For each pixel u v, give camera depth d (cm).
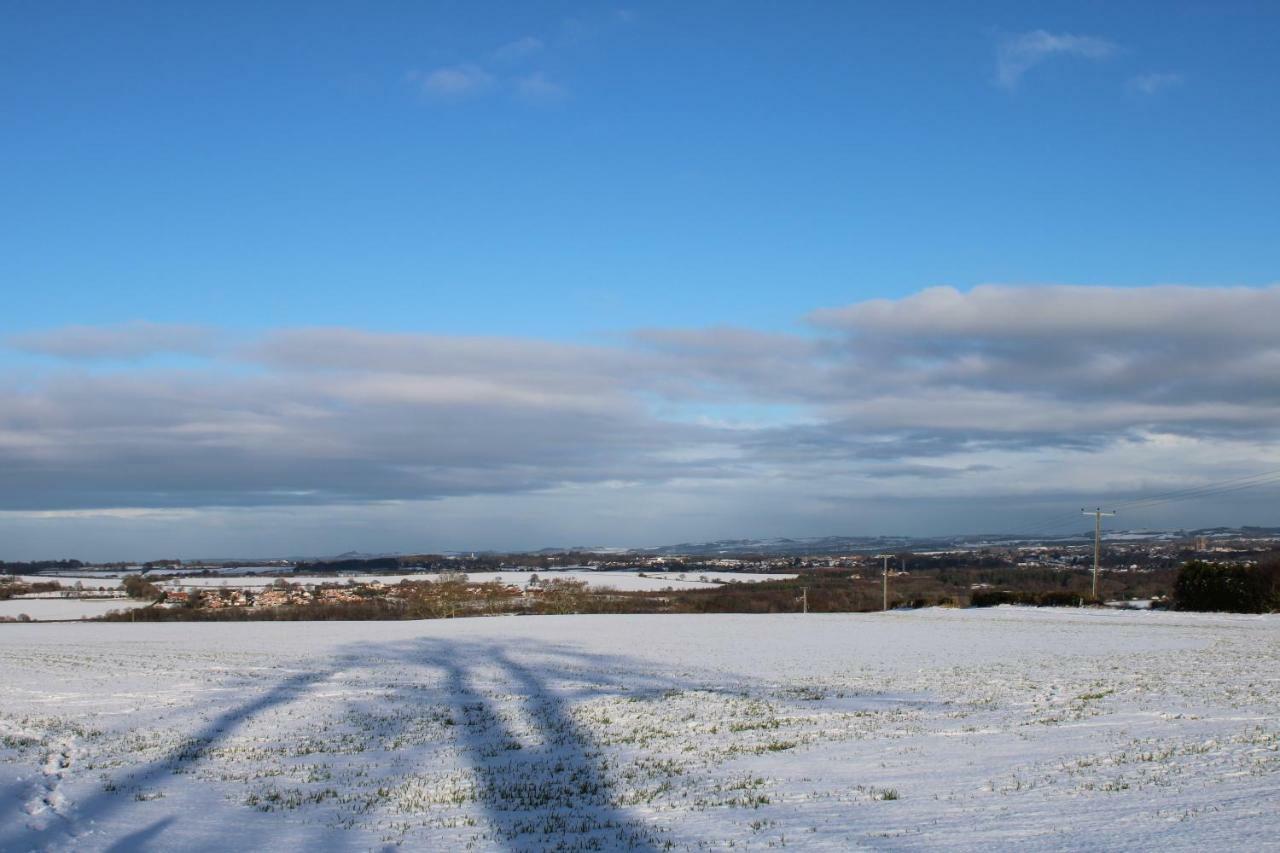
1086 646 4534
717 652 4906
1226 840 1044
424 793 1739
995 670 3556
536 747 2255
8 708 3156
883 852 1102
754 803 1470
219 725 2780
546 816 1493
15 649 5741
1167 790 1341
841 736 2142
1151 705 2338
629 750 2136
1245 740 1734
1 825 1529
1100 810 1243
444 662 4612
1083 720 2156
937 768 1669
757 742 2136
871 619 7669
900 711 2533
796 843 1185
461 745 2334
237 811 1650
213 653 5306
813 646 5138
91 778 1994
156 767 2127
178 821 1565
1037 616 7012
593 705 2952
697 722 2509
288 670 4341
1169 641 4638
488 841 1334
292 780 1944
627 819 1432
